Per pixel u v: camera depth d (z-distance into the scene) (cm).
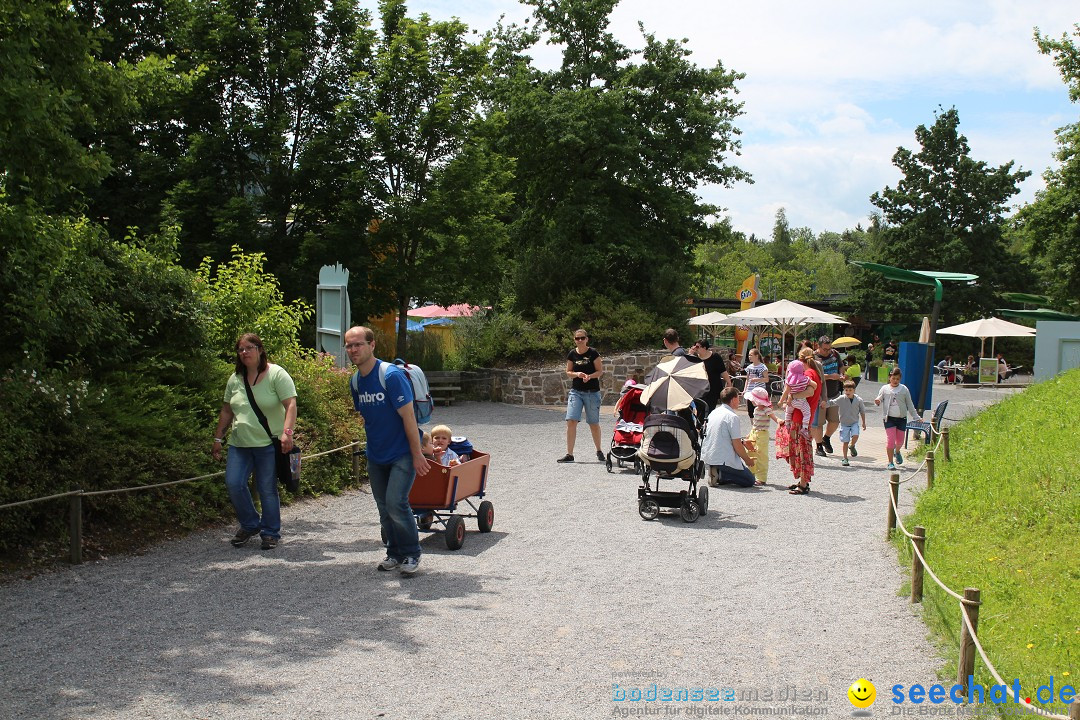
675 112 2992
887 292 5384
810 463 1139
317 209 2264
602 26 3055
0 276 851
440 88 2356
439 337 2695
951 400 2909
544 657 528
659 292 2853
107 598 632
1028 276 5288
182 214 2080
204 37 2159
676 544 847
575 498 1091
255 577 698
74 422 805
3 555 707
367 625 581
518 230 3161
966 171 5350
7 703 445
